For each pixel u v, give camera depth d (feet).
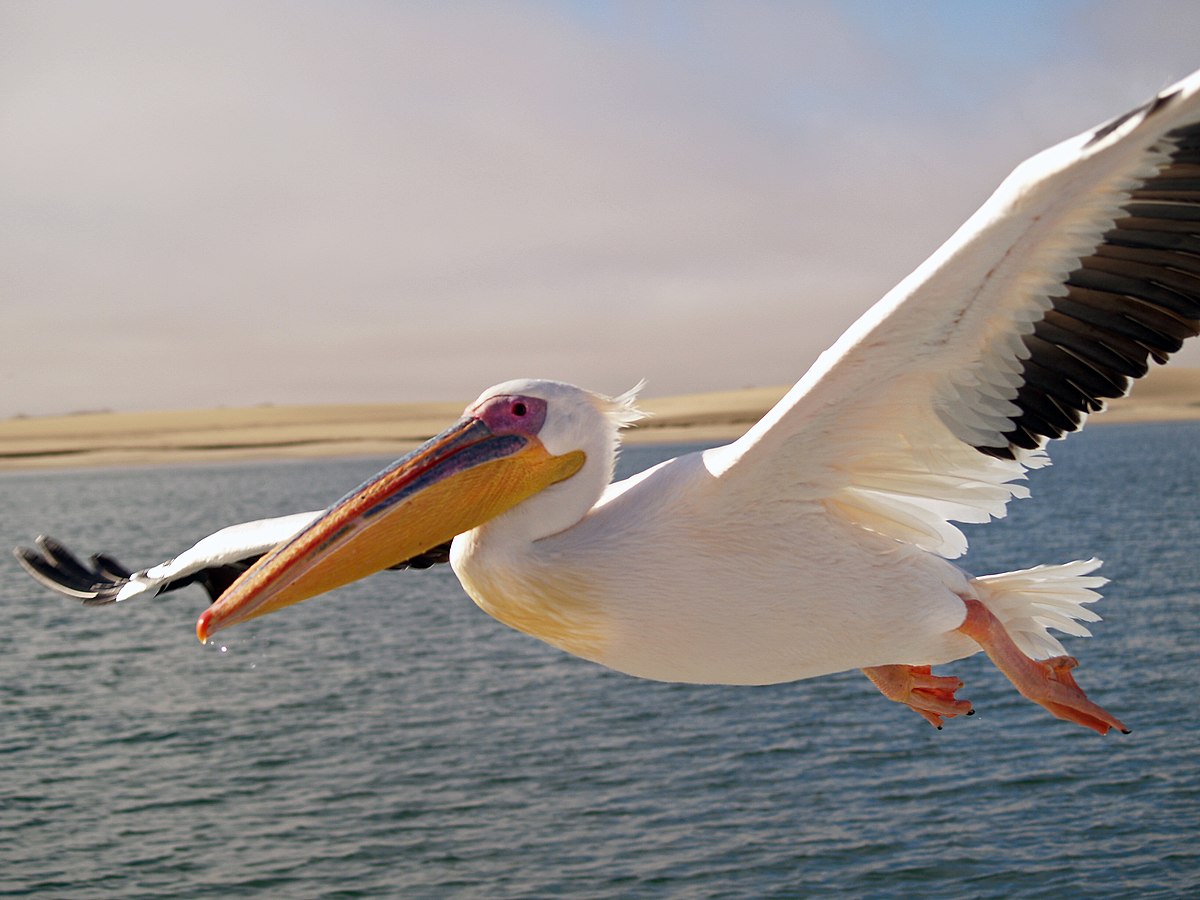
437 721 48.52
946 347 13.93
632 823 36.29
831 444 14.85
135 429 429.79
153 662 64.18
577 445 14.79
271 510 157.79
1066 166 11.74
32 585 98.73
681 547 14.98
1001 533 103.04
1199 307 13.00
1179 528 100.83
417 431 393.09
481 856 34.47
